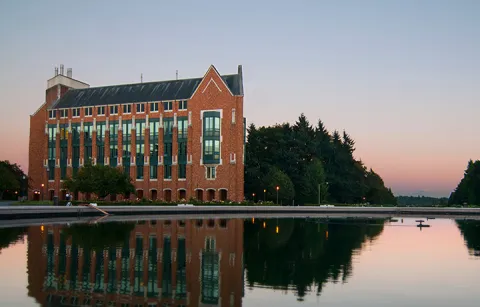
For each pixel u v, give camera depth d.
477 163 137.88
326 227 49.12
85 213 61.38
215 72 92.62
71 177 89.31
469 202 133.88
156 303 16.61
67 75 117.81
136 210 66.19
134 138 99.12
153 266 23.44
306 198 106.00
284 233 41.62
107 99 105.06
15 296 17.23
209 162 91.25
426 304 16.97
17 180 107.19
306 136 118.75
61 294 17.61
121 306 16.12
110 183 82.00
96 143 103.62
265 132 116.56
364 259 26.69
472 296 18.14
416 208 80.69
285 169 107.50
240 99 90.75
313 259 26.42
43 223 49.25
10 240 33.25
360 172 139.12
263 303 16.72
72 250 28.45
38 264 23.64
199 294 17.88
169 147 96.38
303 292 18.38
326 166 126.62
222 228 45.56
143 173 97.88
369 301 17.20
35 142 111.38
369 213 80.12
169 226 46.81
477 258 27.42
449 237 39.25
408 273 22.52
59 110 108.75
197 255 27.17
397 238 38.19
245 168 101.19
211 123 91.94
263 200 99.19
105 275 21.11
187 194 92.75
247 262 25.06
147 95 101.00
